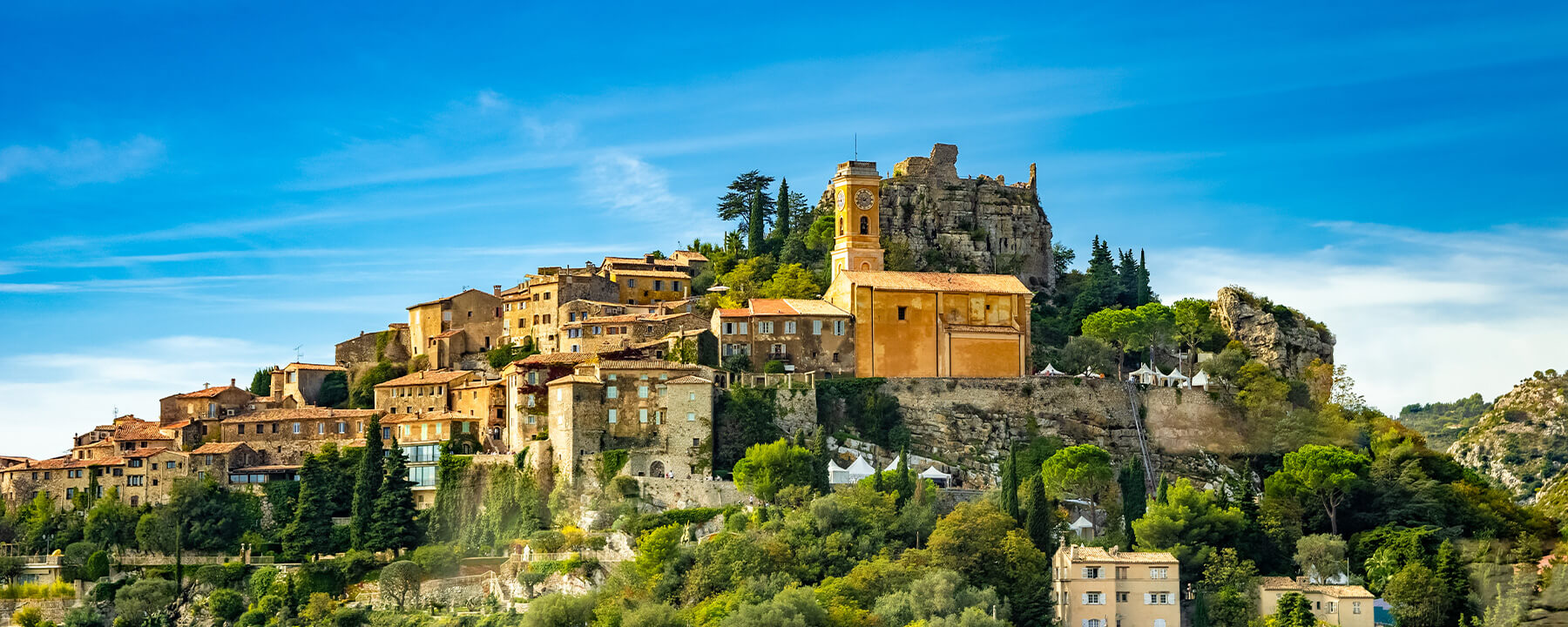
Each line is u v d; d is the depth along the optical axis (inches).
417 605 7588.6
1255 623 6461.6
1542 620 6658.5
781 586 6530.5
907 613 6210.6
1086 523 7504.9
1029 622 6496.1
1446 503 7795.3
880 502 7229.3
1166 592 6579.7
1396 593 6717.5
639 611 6343.5
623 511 7667.3
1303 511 7667.3
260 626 7628.0
